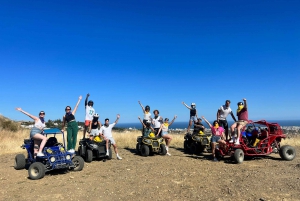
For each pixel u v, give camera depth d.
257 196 5.47
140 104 12.41
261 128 10.09
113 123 10.78
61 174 8.09
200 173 7.70
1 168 9.19
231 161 9.56
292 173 7.32
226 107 11.15
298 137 18.42
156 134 12.03
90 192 6.18
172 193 5.89
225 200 5.32
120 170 8.45
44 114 8.70
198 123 12.44
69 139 9.76
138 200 5.54
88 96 11.31
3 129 21.77
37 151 8.59
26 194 6.18
